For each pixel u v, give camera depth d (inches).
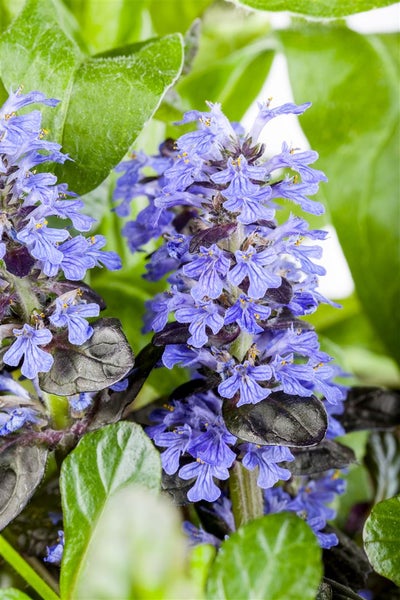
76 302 16.2
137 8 22.1
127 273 21.7
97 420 16.7
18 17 18.6
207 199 16.3
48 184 15.8
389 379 24.9
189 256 16.5
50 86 18.1
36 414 16.7
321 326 26.2
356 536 20.1
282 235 16.3
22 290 16.1
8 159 15.9
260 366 16.0
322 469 16.9
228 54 25.2
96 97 18.0
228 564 15.2
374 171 21.8
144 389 22.0
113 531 15.1
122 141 18.0
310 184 16.0
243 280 15.8
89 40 22.1
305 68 22.0
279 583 15.1
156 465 15.8
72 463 15.9
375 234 21.8
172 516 15.2
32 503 18.4
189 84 23.3
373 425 18.4
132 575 15.0
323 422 15.7
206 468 16.1
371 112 21.8
